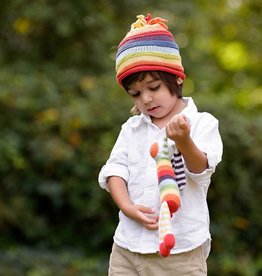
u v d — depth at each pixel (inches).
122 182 171.5
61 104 393.7
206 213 168.1
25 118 382.3
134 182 169.9
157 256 165.3
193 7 491.5
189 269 164.7
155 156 161.5
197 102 395.2
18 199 370.0
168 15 487.2
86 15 443.5
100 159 377.4
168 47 166.4
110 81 434.0
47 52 450.9
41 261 346.9
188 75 503.5
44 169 377.1
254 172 390.0
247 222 388.5
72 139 380.5
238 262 367.9
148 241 165.3
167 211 153.3
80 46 452.8
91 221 388.5
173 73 166.9
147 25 168.2
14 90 383.2
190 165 158.4
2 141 364.5
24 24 438.6
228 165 384.8
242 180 383.9
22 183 375.2
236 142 386.3
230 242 380.5
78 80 428.8
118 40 463.2
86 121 380.5
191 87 526.9
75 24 442.3
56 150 369.7
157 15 477.4
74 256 363.6
